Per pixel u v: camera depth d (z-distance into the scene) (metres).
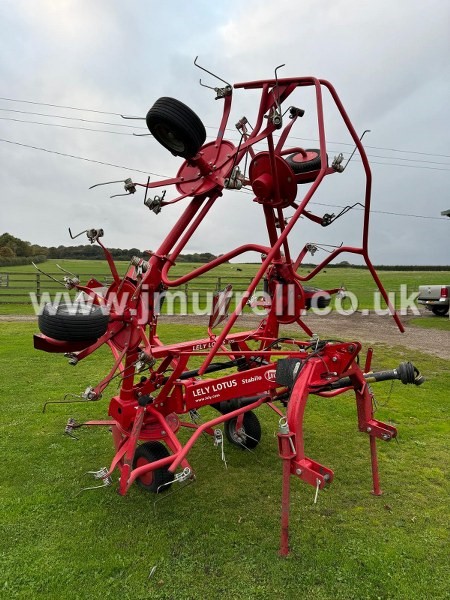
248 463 4.42
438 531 3.28
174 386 3.81
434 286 16.34
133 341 3.84
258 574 2.84
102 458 4.48
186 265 28.25
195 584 2.76
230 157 3.82
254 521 3.40
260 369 4.04
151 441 3.85
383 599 2.65
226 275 26.55
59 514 3.49
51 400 6.32
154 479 3.67
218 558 2.98
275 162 3.81
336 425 5.41
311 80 3.45
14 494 3.79
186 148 3.53
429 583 2.77
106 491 3.83
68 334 3.29
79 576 2.82
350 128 3.58
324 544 3.12
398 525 3.36
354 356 3.61
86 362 8.65
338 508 3.58
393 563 2.93
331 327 13.58
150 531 3.27
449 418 5.61
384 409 5.91
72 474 4.15
